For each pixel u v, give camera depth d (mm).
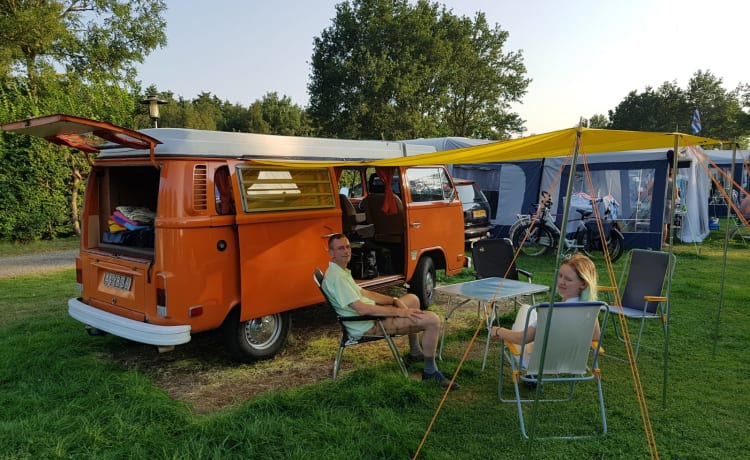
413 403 3932
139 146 4125
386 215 6781
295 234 4984
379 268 6465
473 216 10922
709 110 59625
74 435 3346
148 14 20500
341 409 3779
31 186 13094
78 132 4102
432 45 35594
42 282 8836
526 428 3570
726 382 4336
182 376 4598
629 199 11992
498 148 3723
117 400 3906
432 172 6945
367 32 36062
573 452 3275
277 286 4801
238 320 4602
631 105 63031
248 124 72625
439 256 7070
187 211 4164
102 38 19594
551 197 12578
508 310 6781
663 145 4641
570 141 3609
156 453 3186
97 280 4828
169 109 64125
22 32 15883
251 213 4562
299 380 4496
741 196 19594
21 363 4641
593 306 3377
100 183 5152
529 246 12586
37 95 16141
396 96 33656
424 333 4348
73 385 4105
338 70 34062
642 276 5371
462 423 3643
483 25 39719
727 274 8930
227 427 3459
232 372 4684
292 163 4891
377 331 4406
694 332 5672
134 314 4367
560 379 3557
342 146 5719
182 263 4129
